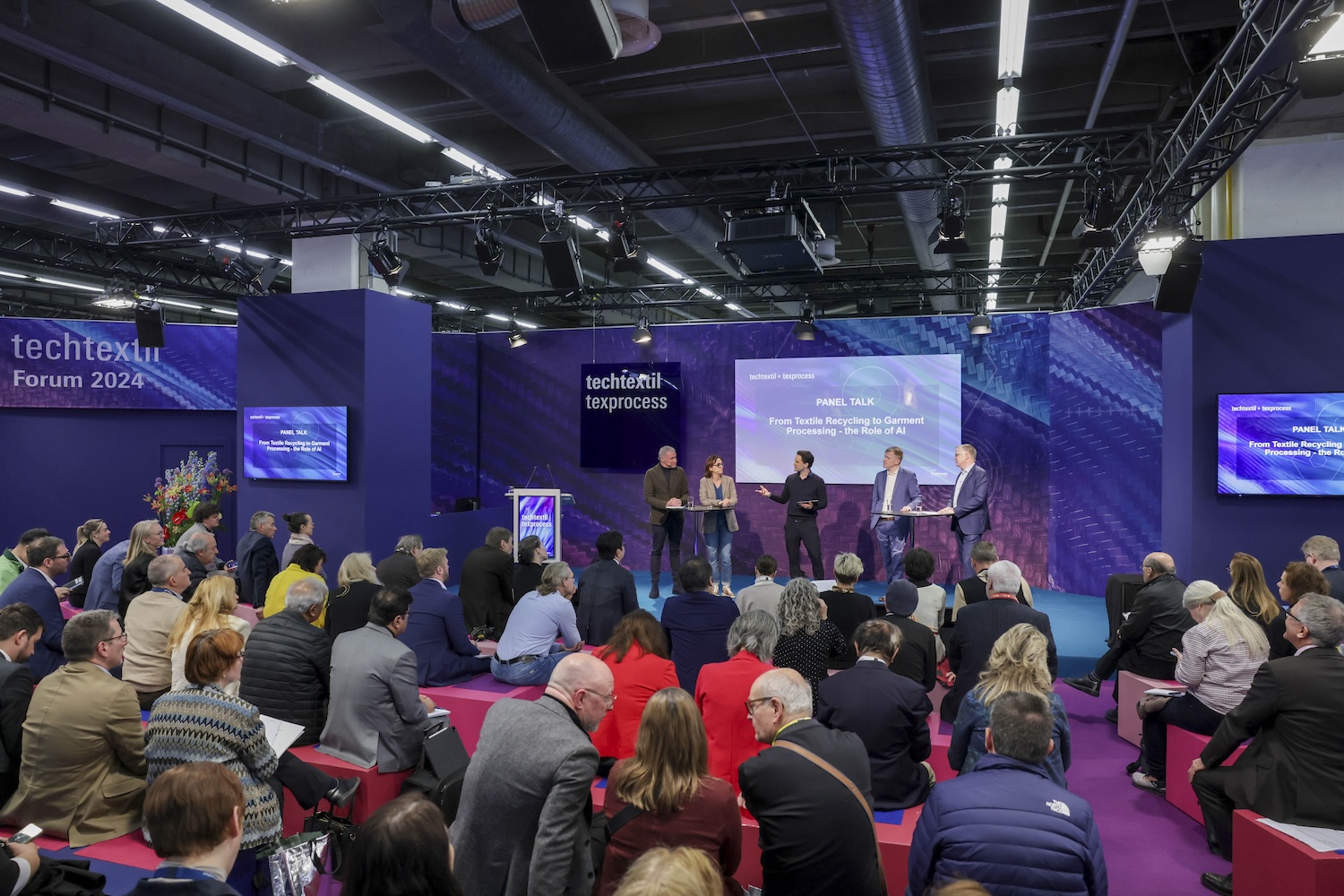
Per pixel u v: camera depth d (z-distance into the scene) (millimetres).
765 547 11812
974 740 3271
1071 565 10750
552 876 2312
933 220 10484
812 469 11648
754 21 7168
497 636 6391
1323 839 3086
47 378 12500
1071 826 2145
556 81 7102
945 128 9492
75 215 10938
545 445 13016
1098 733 5613
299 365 9453
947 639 5332
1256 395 6625
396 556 6039
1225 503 6785
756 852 3500
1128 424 10352
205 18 5730
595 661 2621
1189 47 7680
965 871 2143
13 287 16188
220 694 3033
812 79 8492
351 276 10297
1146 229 8109
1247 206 7074
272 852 3016
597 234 11352
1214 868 3775
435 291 17828
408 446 9727
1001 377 11195
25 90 7105
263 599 6984
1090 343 10672
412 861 1739
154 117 8203
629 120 9508
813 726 2686
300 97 8711
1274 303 6680
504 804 2428
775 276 12797
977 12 7098
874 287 16078
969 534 8672
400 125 7684
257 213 10219
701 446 12305
